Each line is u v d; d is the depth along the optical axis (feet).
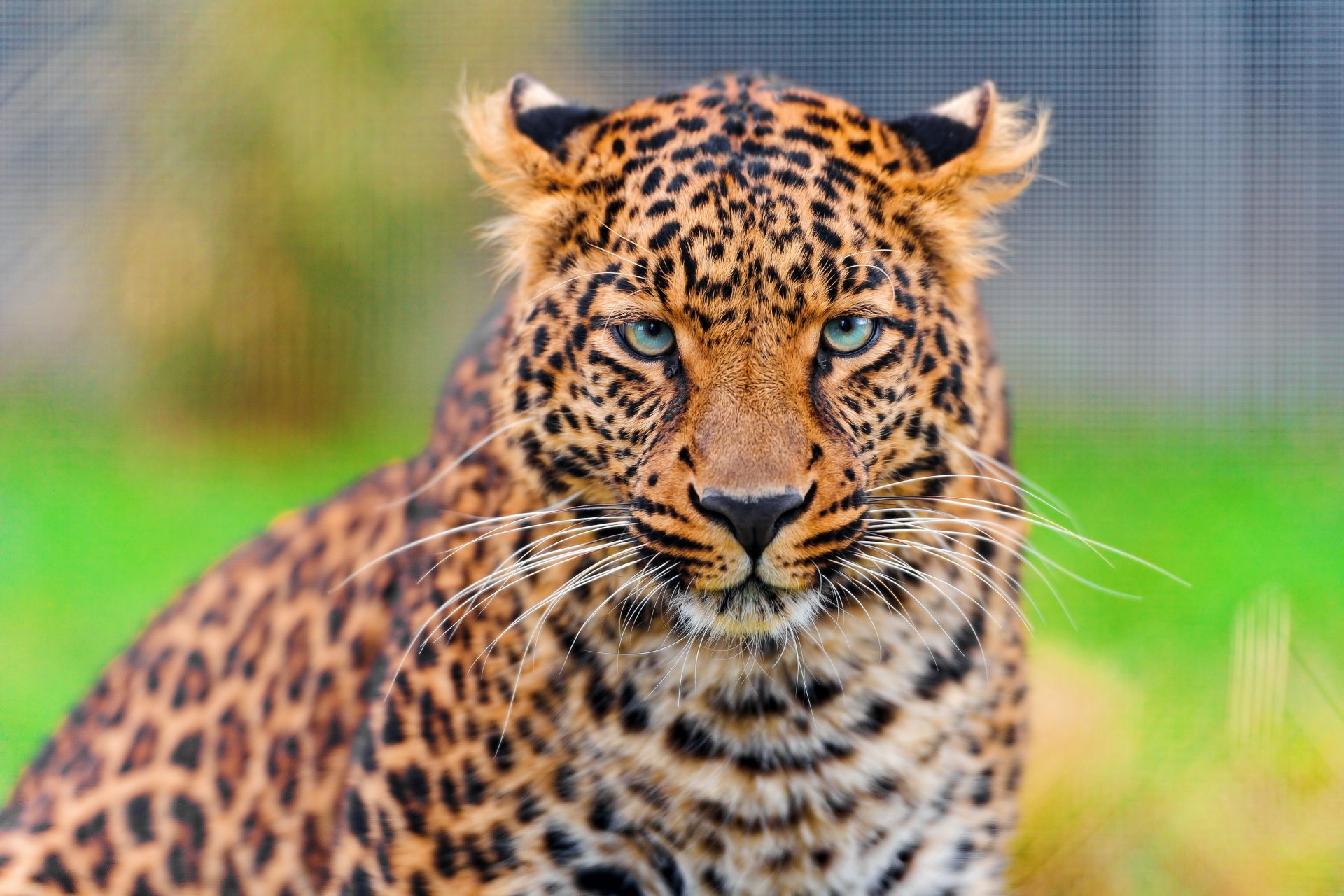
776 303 20.21
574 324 21.17
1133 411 60.95
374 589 24.38
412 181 74.69
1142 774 30.42
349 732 23.86
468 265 75.61
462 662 21.79
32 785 27.30
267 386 73.51
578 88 73.97
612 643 21.71
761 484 19.88
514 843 21.93
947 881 23.34
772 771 21.99
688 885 22.49
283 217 73.26
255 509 59.47
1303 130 62.80
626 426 21.01
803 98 22.06
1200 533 46.68
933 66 58.59
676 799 22.02
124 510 58.90
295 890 24.00
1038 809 29.78
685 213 20.35
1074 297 61.87
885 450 21.33
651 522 20.76
